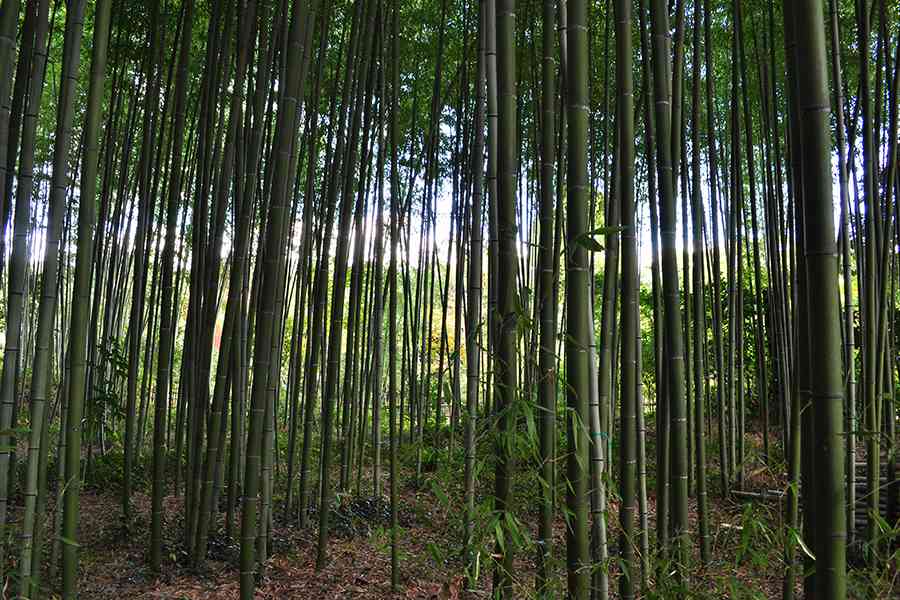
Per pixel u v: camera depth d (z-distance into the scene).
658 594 2.45
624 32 2.64
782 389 6.58
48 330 2.78
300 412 9.56
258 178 5.01
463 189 6.57
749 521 2.46
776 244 6.61
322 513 4.56
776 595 3.15
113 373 7.13
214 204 5.35
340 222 4.79
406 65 7.58
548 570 2.56
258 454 3.05
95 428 6.20
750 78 7.64
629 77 2.66
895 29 6.14
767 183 6.62
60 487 3.30
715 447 7.82
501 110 2.48
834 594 1.54
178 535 4.98
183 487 6.45
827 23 6.05
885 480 5.55
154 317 7.96
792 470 2.68
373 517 5.70
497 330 2.48
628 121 2.64
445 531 4.66
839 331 1.58
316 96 5.55
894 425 4.98
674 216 2.79
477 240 3.62
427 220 7.65
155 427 4.36
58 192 2.79
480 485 4.46
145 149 5.32
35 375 2.76
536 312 5.52
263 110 4.37
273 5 5.44
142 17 6.07
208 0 5.79
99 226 6.23
